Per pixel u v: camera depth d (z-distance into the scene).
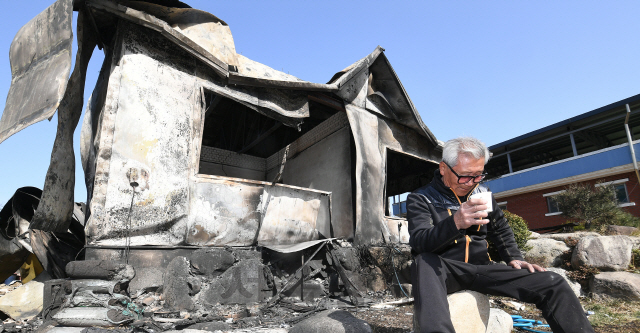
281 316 4.04
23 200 5.23
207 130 10.59
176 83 5.06
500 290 1.86
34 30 4.49
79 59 4.58
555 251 6.80
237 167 10.09
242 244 5.27
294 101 6.30
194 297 4.05
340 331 2.27
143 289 4.23
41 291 4.09
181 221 4.72
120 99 4.50
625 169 15.66
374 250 5.99
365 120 7.17
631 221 10.80
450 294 1.98
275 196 5.77
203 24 5.59
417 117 7.88
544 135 19.64
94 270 3.60
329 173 7.90
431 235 1.70
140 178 4.48
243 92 5.67
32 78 4.18
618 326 3.63
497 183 21.12
